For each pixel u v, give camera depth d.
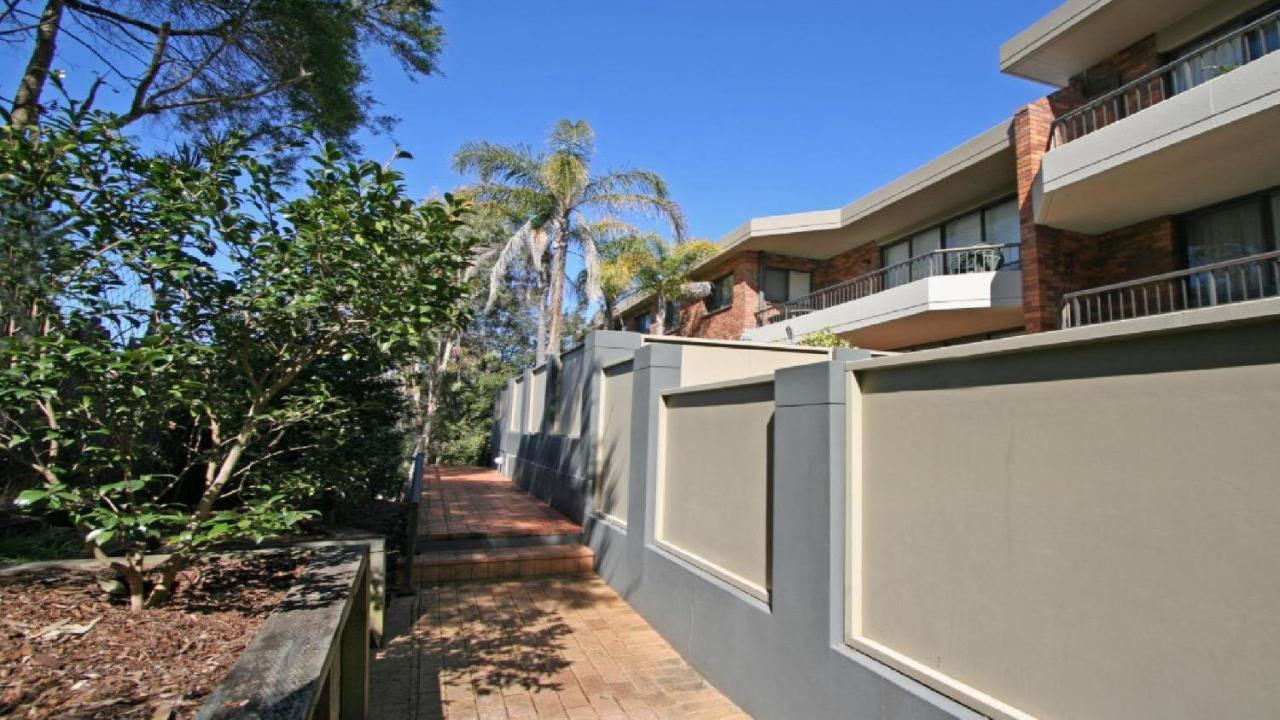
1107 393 2.01
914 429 2.77
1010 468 2.30
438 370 20.83
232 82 6.60
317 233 2.76
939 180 11.38
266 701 1.58
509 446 15.43
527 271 18.80
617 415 6.96
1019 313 10.70
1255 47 7.60
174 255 2.77
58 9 5.19
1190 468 1.78
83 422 2.79
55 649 2.28
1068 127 9.48
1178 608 1.78
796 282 16.84
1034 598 2.17
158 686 2.01
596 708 3.81
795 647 3.26
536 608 5.72
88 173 2.71
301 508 4.05
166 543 3.14
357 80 7.04
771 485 3.82
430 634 5.02
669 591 4.89
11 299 2.59
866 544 3.00
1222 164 7.19
